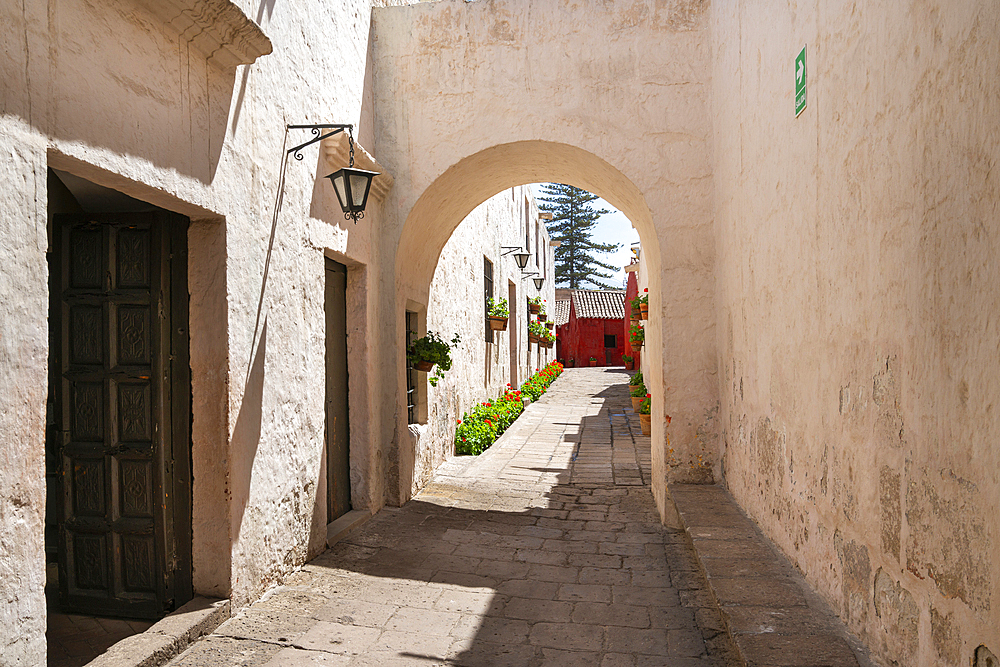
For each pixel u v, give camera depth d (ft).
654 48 19.98
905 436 7.36
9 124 7.36
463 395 33.91
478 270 38.68
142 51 9.61
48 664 10.18
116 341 11.93
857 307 8.71
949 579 6.38
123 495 11.89
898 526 7.59
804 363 11.14
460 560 15.85
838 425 9.55
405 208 20.83
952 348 6.23
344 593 13.48
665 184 19.80
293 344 14.61
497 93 20.54
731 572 11.71
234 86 12.15
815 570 10.75
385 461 20.86
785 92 11.87
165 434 11.82
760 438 14.38
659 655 10.85
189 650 10.55
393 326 20.90
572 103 20.21
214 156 11.46
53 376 11.98
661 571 15.06
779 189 12.44
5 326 7.32
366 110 20.15
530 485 24.59
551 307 94.94
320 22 16.40
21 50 7.51
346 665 10.37
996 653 5.52
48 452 12.14
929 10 6.57
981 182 5.66
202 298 11.83
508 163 22.45
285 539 14.10
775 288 12.89
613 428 40.32
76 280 11.99
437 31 20.86
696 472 19.38
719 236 18.72
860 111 8.44
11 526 7.38
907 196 7.14
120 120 9.13
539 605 13.06
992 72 5.45
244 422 12.34
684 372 19.53
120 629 11.44
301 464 14.96
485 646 11.19
